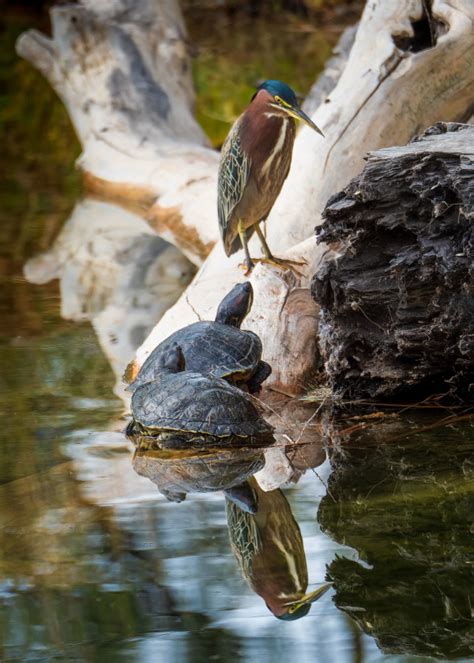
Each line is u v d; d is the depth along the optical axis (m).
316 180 9.26
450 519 5.11
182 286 10.41
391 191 6.46
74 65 15.48
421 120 9.43
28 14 31.28
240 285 7.40
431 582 4.43
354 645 3.96
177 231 12.73
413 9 10.12
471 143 6.62
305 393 7.38
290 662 3.82
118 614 4.24
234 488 5.67
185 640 4.00
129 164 14.29
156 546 4.90
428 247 6.45
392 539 4.90
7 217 13.38
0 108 21.19
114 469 6.03
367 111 9.41
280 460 6.09
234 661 3.85
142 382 6.88
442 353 6.75
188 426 6.36
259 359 7.15
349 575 4.54
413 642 3.95
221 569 4.63
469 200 6.14
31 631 4.13
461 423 6.60
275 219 9.27
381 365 6.98
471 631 4.04
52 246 12.06
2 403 7.27
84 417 6.96
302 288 7.88
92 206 14.02
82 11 15.58
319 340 7.52
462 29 9.55
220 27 29.94
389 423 6.66
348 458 6.06
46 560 4.79
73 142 18.22
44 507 5.46
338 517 5.19
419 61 9.50
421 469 5.82
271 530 5.07
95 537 5.04
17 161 16.88
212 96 20.77
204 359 6.87
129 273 10.97
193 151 14.20
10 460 6.20
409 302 6.64
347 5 30.38
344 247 6.78
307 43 26.61
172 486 5.73
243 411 6.50
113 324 9.11
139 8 15.76
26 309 9.68
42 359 8.21
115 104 15.02
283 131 7.77
